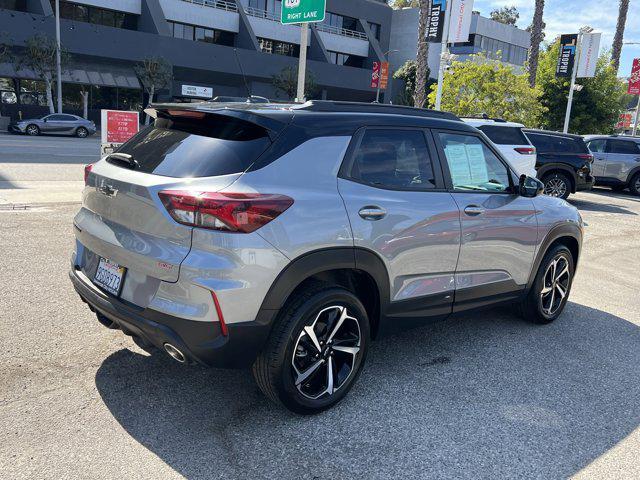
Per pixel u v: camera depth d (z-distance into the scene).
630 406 3.66
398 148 3.64
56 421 3.06
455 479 2.80
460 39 16.81
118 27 40.25
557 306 5.18
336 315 3.28
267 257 2.85
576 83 28.77
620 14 34.00
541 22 27.38
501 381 3.90
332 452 2.95
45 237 6.84
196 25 42.97
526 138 12.27
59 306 4.68
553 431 3.30
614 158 17.08
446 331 4.82
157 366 3.77
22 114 35.88
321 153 3.20
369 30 53.28
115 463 2.74
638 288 6.68
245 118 3.09
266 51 47.97
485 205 4.08
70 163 15.41
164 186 2.88
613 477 2.89
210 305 2.77
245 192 2.80
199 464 2.78
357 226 3.22
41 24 34.59
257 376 3.13
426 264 3.71
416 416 3.37
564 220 4.88
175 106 3.36
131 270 3.06
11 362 3.67
